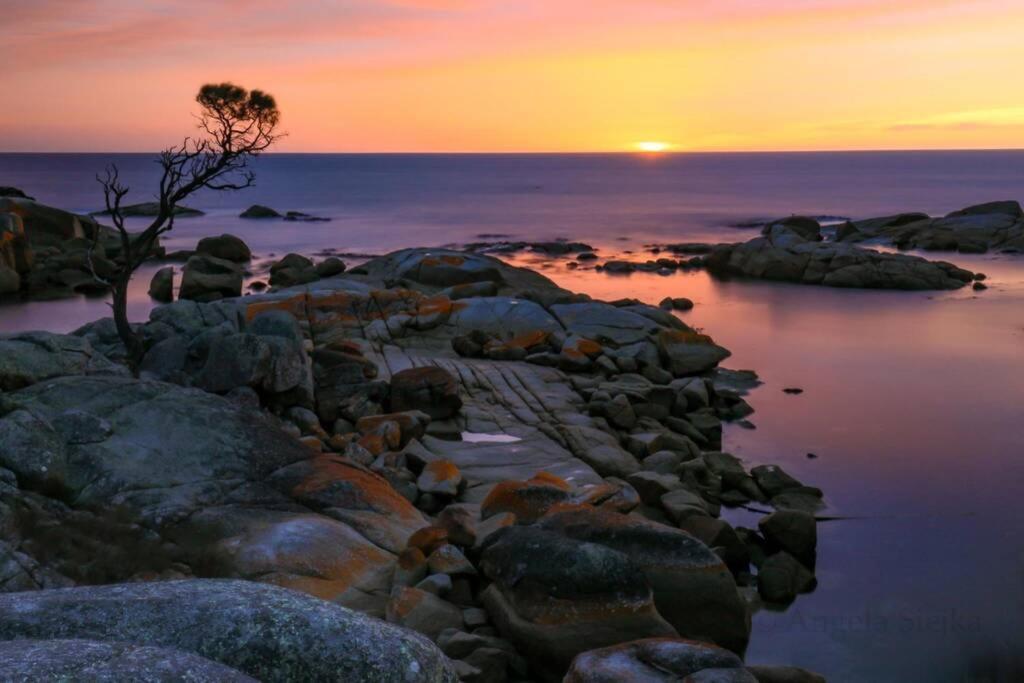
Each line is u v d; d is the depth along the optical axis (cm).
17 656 338
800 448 1998
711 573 1069
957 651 1144
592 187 16962
